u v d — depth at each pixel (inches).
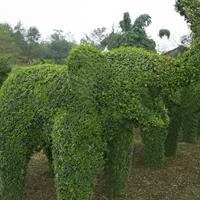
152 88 148.7
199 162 261.1
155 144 242.4
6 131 166.7
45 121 158.2
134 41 306.8
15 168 166.9
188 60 146.5
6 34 844.6
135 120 147.6
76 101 150.5
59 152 148.8
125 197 195.8
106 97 146.8
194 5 149.4
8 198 168.2
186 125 308.3
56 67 165.0
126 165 181.0
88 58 144.8
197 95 226.7
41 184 211.5
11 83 169.8
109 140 158.1
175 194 211.9
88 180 148.2
